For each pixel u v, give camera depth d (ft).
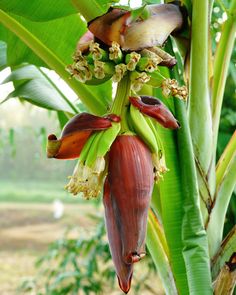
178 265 3.90
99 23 3.25
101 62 3.23
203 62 3.94
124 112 3.30
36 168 65.31
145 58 3.26
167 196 3.83
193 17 3.90
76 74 3.32
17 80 5.38
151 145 3.25
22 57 5.05
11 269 24.34
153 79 3.35
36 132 10.25
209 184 4.04
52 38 4.62
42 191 61.26
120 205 3.13
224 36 4.26
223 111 7.88
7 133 11.05
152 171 3.23
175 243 3.86
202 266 3.74
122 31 3.25
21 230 36.91
